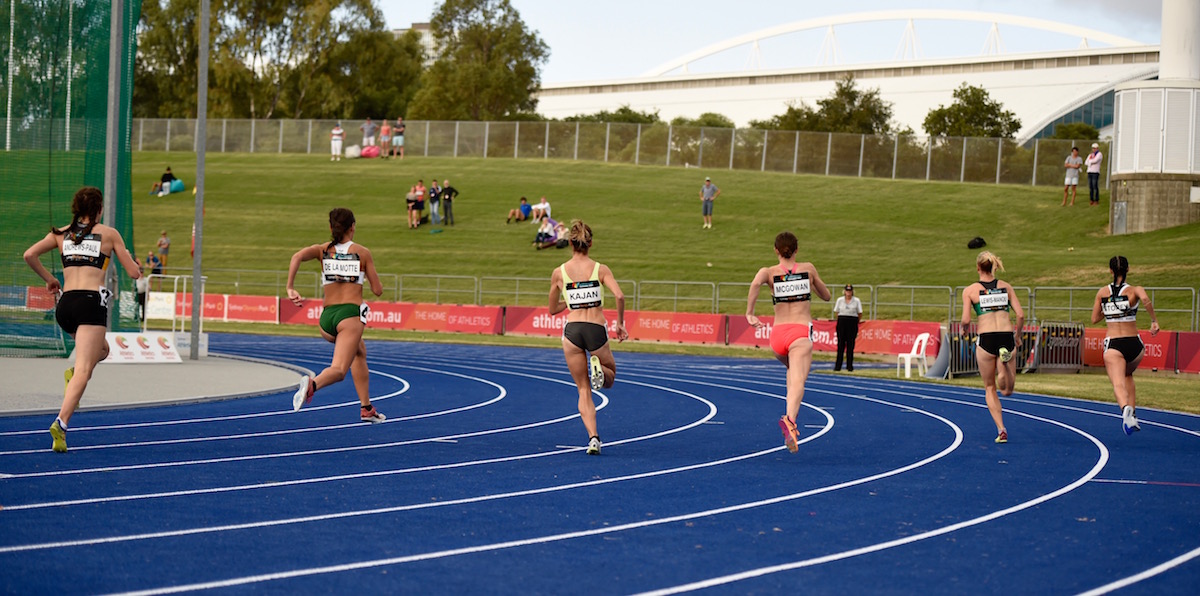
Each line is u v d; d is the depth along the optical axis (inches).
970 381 826.2
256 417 490.6
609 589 205.3
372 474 336.5
